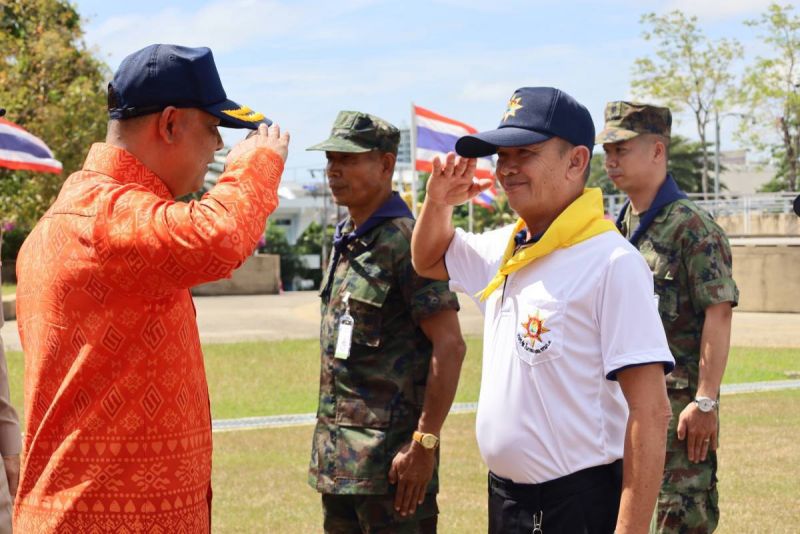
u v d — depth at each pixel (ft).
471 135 9.57
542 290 9.38
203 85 8.61
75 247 8.16
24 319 8.63
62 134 83.51
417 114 67.62
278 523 19.35
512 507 9.64
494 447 9.65
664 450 8.96
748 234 98.22
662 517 14.38
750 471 23.73
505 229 11.09
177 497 8.30
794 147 114.32
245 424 29.63
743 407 32.45
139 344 8.17
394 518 12.99
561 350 9.26
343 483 13.01
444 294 12.75
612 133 15.02
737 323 64.64
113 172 8.49
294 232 246.88
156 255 7.84
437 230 11.05
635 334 8.98
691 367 14.61
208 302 87.92
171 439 8.29
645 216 14.97
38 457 8.36
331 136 13.46
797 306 73.05
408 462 12.77
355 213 13.56
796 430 28.73
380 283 13.01
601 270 9.18
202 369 8.77
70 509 8.12
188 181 8.82
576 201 9.55
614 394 9.53
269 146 8.57
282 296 97.60
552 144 9.55
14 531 8.55
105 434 8.15
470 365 40.60
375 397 13.05
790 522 19.57
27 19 89.76
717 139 120.37
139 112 8.49
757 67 112.27
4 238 121.49
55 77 86.94
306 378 38.78
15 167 53.47
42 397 8.35
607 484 9.46
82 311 8.15
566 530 9.33
